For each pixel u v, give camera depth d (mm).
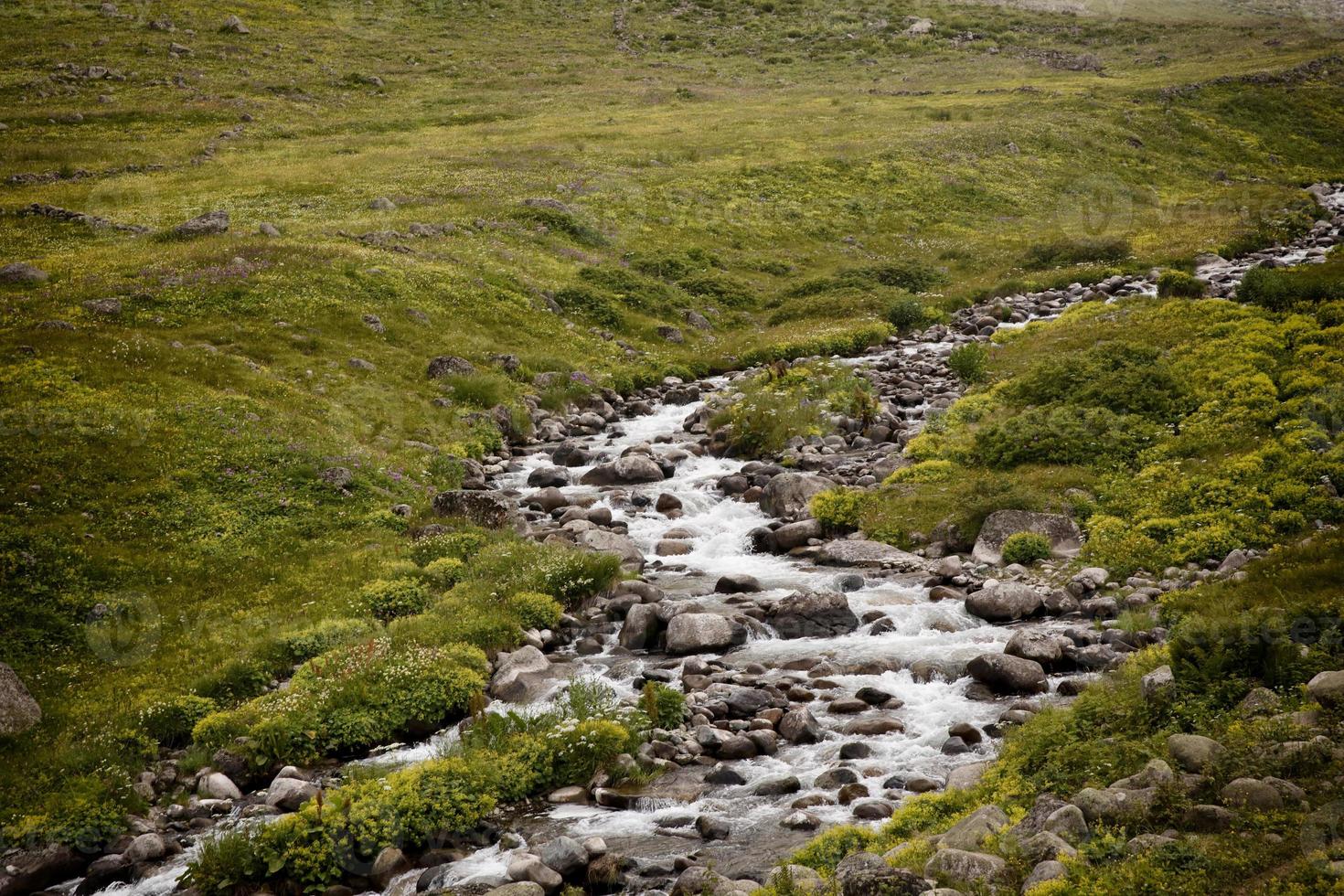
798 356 39688
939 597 18828
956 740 13156
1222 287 37312
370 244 43594
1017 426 25844
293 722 15109
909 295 45812
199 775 14438
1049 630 16719
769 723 14234
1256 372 25359
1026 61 101250
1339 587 13258
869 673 15773
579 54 100188
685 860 11102
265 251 39312
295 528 23172
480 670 17031
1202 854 8766
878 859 9766
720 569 21703
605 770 13562
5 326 29703
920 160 67688
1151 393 25891
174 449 24859
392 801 12414
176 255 38344
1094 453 24156
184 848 12828
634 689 16125
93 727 15445
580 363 38031
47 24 87000
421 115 75312
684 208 57562
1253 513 19047
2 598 18703
